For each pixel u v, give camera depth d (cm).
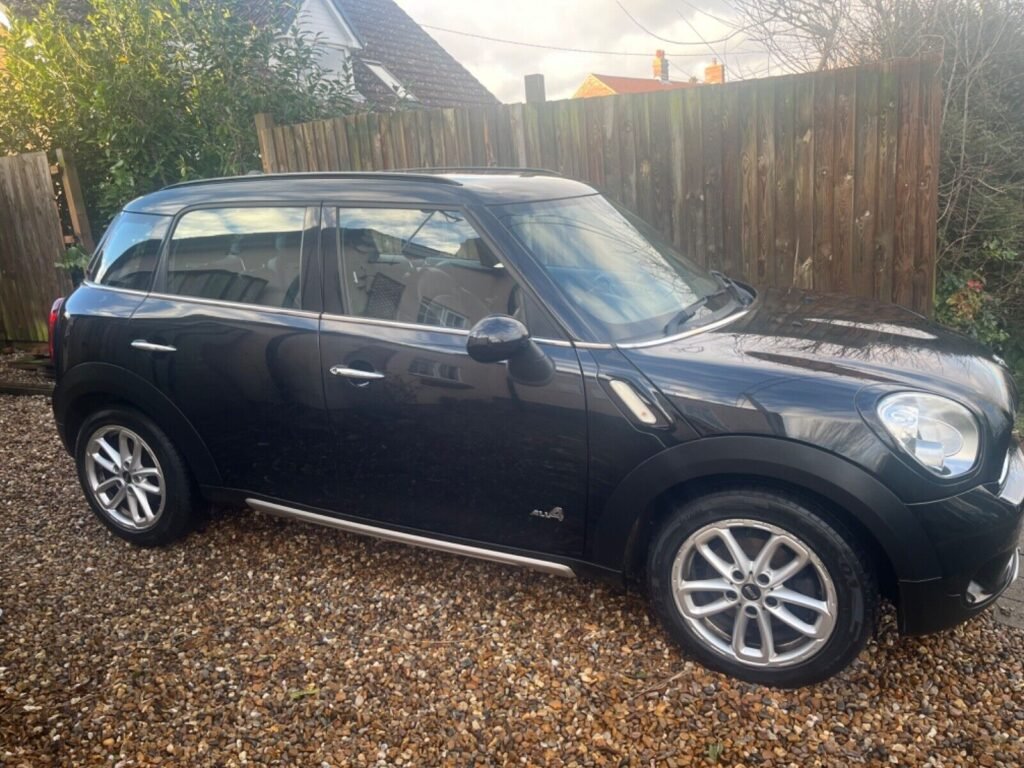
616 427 285
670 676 292
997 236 657
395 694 289
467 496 320
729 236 554
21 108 834
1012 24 685
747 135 532
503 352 280
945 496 255
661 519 304
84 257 764
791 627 277
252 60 803
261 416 354
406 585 360
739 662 285
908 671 289
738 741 260
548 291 305
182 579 374
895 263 512
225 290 364
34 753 263
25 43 841
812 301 365
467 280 317
